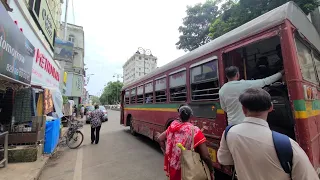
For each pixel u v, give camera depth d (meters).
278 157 1.19
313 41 3.43
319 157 2.57
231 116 2.61
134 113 9.07
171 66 5.39
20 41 4.34
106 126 13.74
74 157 5.97
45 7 9.11
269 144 1.24
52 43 10.92
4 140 4.55
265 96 1.39
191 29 16.50
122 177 4.33
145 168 4.91
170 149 2.46
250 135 1.33
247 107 1.43
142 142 8.16
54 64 11.96
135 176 4.38
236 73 2.82
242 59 3.79
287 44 2.46
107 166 5.09
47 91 7.07
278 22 2.59
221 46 3.51
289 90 2.41
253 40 2.89
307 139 2.22
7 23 3.58
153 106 6.67
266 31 2.72
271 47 3.73
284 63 2.49
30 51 5.18
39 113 6.98
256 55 3.97
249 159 1.29
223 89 2.78
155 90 6.51
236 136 1.40
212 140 3.66
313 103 2.72
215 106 3.60
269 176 1.21
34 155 5.02
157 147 7.25
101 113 8.09
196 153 2.20
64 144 7.57
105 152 6.54
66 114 12.95
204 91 3.98
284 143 1.20
